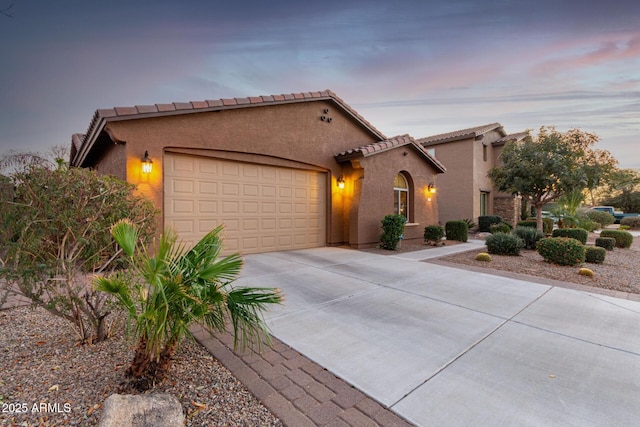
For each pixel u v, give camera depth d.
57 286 3.33
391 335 3.82
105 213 3.51
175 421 2.13
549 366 3.12
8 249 3.02
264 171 9.37
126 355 3.21
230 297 2.71
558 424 2.29
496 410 2.44
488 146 20.02
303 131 10.09
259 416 2.35
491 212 20.28
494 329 4.02
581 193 16.69
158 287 2.30
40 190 3.05
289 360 3.19
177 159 7.72
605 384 2.81
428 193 13.30
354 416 2.36
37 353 3.24
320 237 10.94
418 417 2.35
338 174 11.15
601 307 4.89
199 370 2.97
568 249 7.93
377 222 11.06
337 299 5.18
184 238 7.78
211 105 7.88
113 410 2.07
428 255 9.56
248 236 9.05
